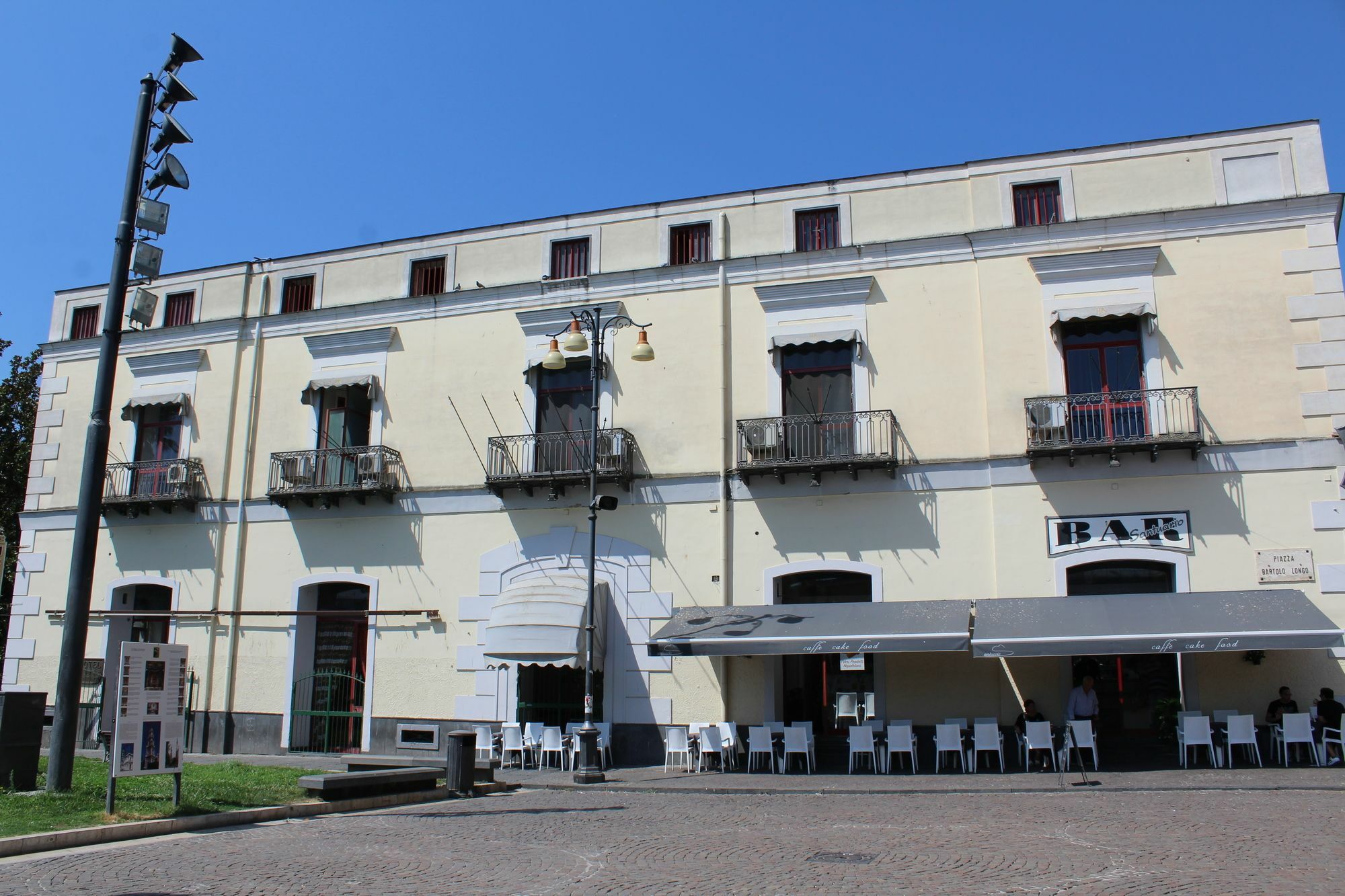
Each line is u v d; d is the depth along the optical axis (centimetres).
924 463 1975
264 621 2347
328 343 2422
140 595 2505
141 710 1193
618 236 2262
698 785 1659
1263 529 1791
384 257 2444
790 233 2153
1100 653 1630
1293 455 1800
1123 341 1938
